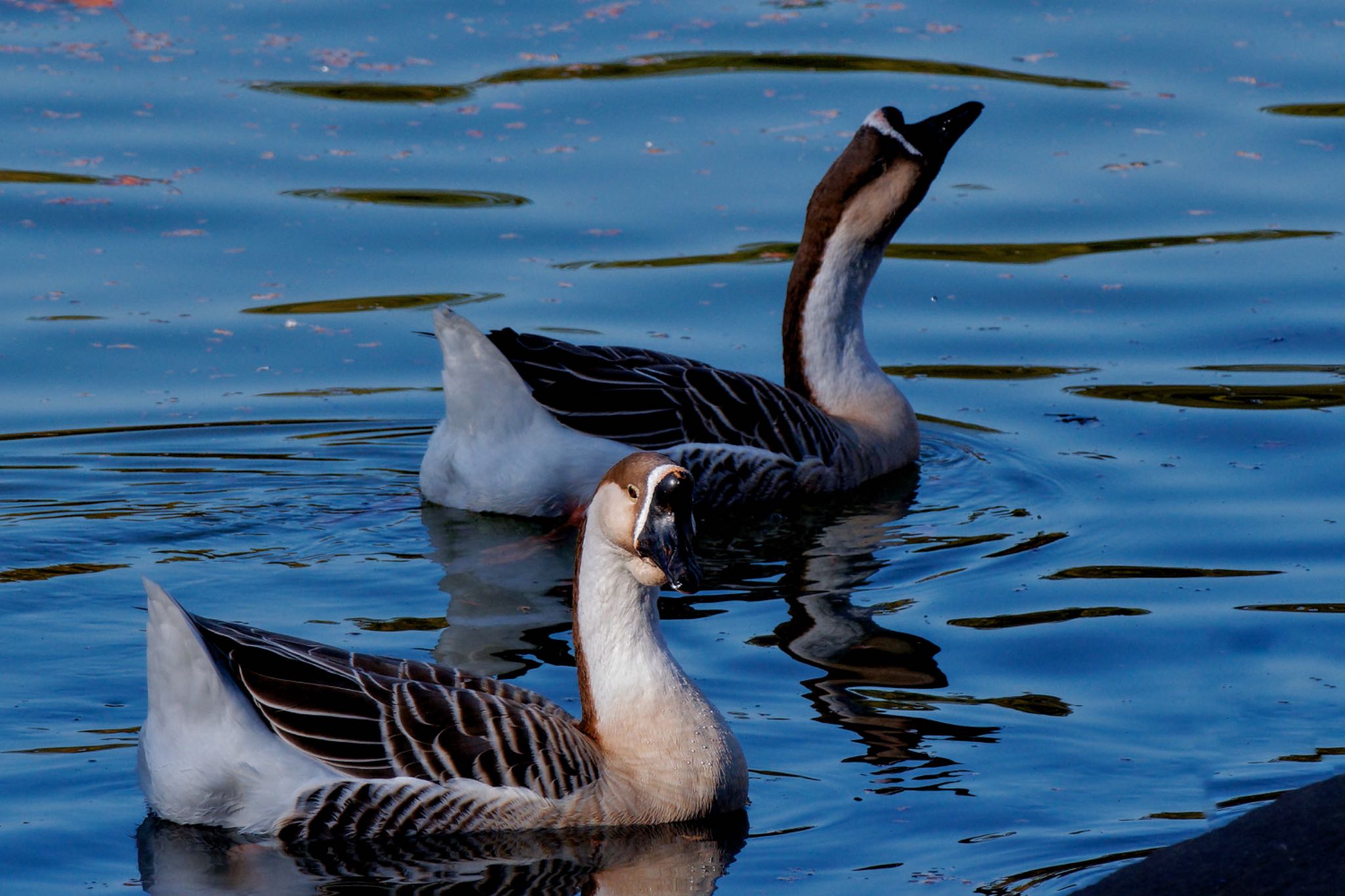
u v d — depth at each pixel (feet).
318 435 54.03
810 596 43.80
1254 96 74.13
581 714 36.11
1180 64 76.64
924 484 52.70
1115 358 59.11
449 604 42.91
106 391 55.42
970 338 60.90
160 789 32.35
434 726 32.86
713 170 69.10
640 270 63.62
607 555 34.27
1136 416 55.01
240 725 32.37
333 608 42.39
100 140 69.72
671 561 33.06
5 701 36.88
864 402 55.77
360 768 32.40
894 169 55.26
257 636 33.40
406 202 67.05
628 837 32.76
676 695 34.27
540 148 70.69
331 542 47.03
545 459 49.49
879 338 61.11
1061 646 40.11
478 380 49.52
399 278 62.64
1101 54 77.61
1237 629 40.63
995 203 68.54
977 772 34.37
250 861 31.60
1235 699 37.24
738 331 60.39
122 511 48.19
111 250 63.46
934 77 75.15
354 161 69.36
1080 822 32.24
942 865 30.86
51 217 64.85
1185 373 57.67
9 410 54.03
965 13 82.12
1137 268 64.28
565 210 66.95
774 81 75.10
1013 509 49.62
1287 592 42.65
